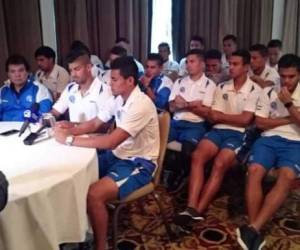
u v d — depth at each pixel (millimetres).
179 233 2238
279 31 5250
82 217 1543
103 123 2266
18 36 3875
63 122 2236
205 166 2480
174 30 4859
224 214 2480
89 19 4242
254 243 1964
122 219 2414
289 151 2225
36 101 2643
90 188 1769
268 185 2268
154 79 3189
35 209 1316
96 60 4020
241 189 2811
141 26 4535
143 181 1966
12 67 2586
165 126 2090
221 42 4887
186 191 2805
